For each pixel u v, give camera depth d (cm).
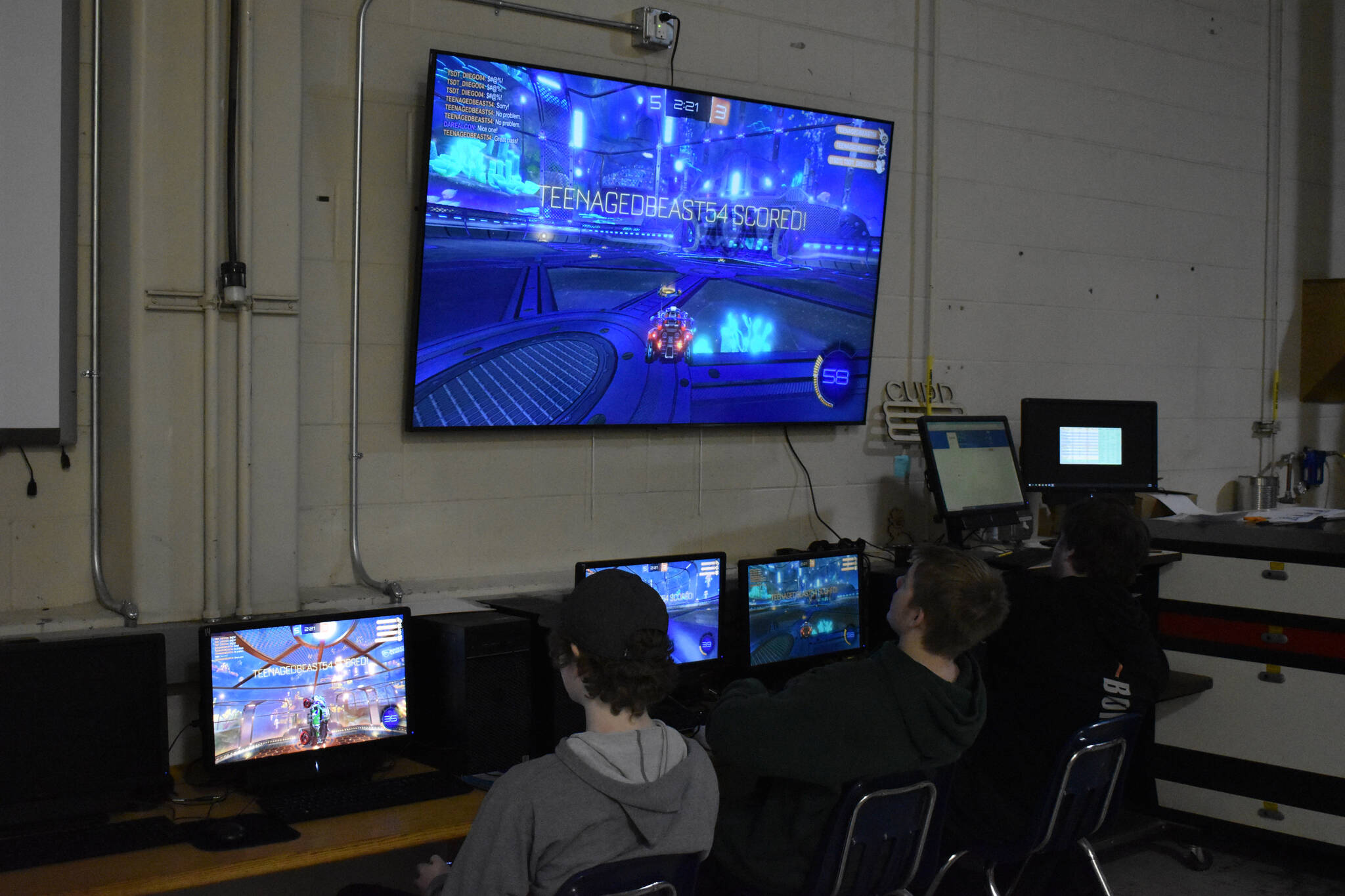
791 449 365
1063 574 275
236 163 246
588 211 304
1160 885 314
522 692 245
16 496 241
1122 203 457
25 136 233
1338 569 306
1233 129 499
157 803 213
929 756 201
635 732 157
